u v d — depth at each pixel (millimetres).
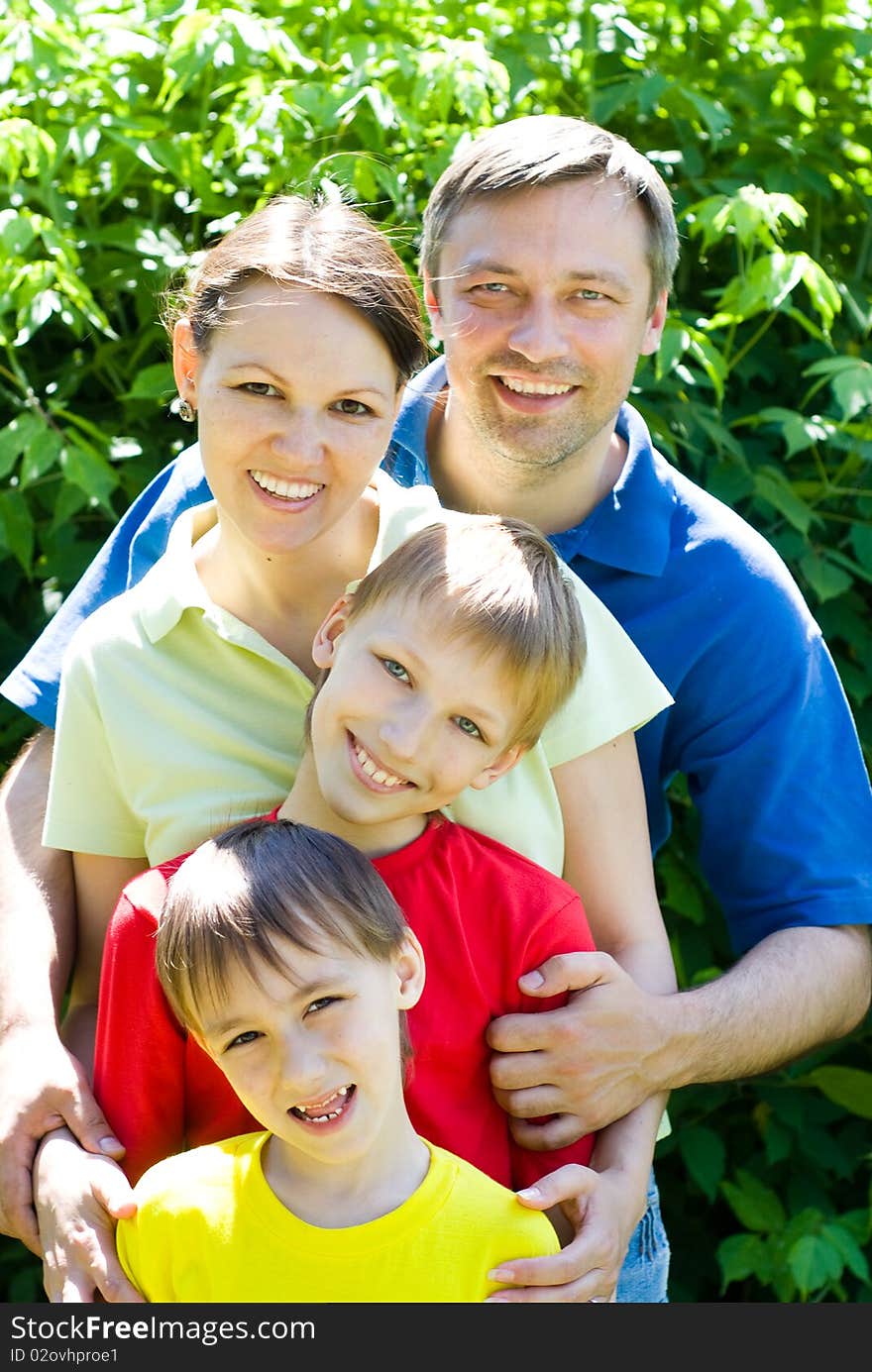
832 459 3223
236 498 1957
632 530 2387
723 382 3121
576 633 1938
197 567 2135
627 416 2496
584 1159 2051
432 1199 1733
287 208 1976
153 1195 1790
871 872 2467
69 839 2109
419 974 1800
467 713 1837
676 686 2410
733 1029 2199
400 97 3072
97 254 3076
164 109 3125
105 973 1919
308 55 3150
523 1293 1743
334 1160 1693
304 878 1734
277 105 2852
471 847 1957
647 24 3373
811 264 2885
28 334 2762
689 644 2391
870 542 3057
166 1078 1907
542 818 2080
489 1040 1930
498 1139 1972
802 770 2428
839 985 2391
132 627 2078
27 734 3043
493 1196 1777
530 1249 1767
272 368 1880
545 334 2232
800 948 2379
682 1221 3342
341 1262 1700
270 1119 1708
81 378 3164
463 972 1901
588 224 2236
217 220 3125
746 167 3258
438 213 2357
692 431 3059
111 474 2881
